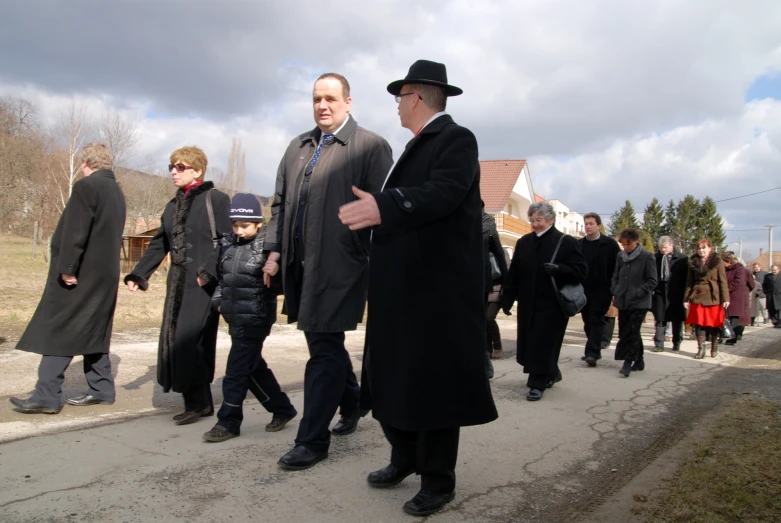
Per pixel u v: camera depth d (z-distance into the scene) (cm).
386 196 238
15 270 2022
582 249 746
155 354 713
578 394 558
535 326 531
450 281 263
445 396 260
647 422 460
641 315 664
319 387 340
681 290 912
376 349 270
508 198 3403
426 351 260
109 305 461
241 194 389
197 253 415
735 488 311
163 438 381
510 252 3102
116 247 461
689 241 7900
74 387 530
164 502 281
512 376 652
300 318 335
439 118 279
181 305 412
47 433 388
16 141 4331
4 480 302
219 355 746
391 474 306
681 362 794
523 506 293
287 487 304
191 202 422
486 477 331
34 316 442
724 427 438
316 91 354
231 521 264
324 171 349
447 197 247
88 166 466
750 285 1153
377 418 269
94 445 362
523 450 380
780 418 465
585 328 767
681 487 315
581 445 395
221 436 377
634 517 280
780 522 270
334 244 341
